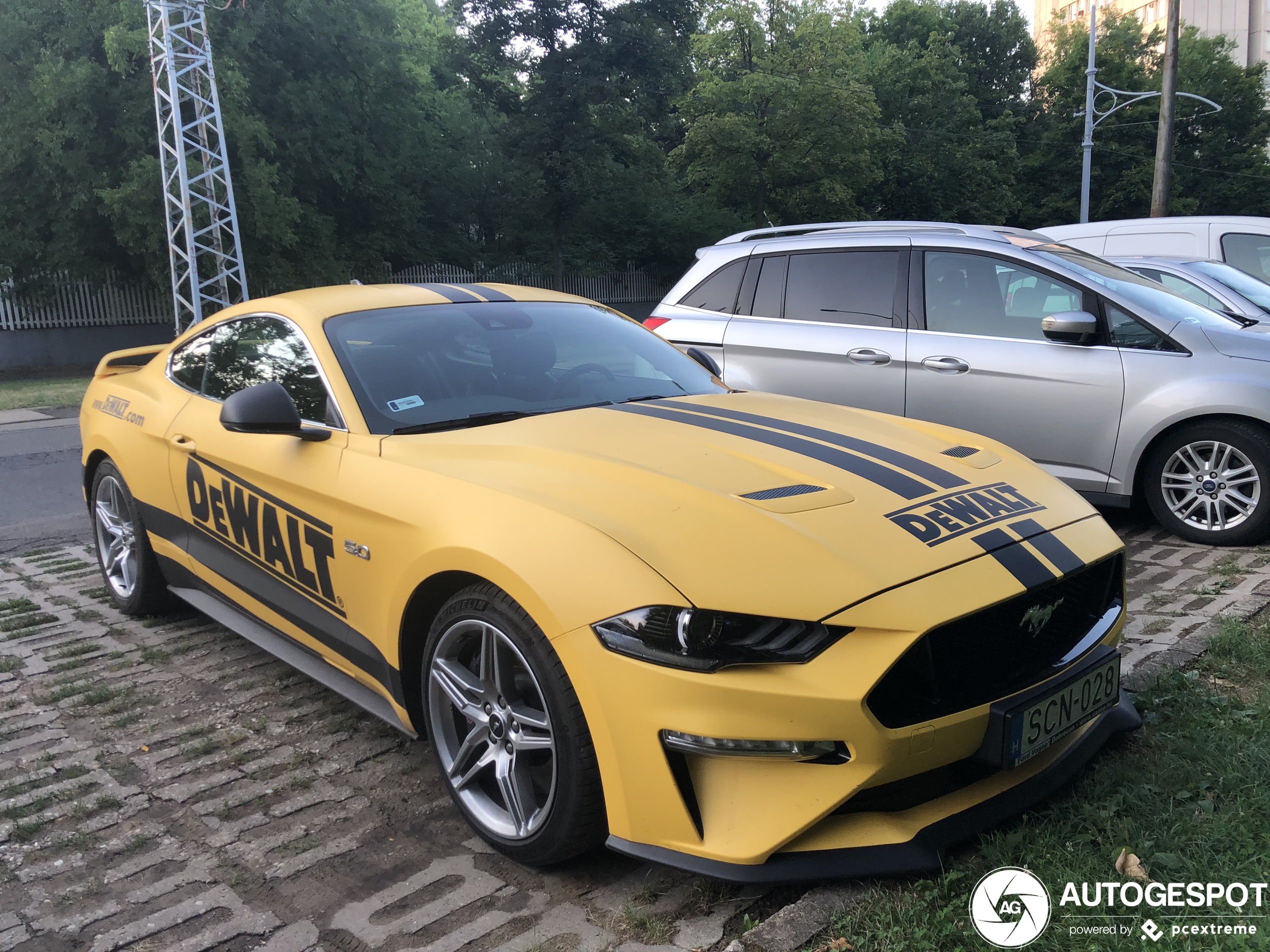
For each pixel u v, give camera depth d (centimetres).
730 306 649
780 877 207
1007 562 234
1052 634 246
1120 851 225
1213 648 348
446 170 3023
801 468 262
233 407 293
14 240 2103
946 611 213
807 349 604
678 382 366
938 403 562
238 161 2134
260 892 242
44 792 295
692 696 205
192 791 293
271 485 325
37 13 2047
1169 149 1939
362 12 2491
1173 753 272
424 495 263
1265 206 4347
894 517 239
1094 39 2583
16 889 246
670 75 3066
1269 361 484
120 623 450
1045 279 538
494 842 249
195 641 423
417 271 2992
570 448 270
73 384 1808
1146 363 507
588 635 215
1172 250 1001
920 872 215
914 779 223
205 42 1678
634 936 217
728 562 215
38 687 376
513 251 3247
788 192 3203
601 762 218
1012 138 3806
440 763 267
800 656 205
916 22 4497
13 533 643
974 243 561
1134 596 432
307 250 2383
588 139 3034
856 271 600
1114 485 523
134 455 420
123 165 2097
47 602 486
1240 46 7550
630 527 227
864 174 3123
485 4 3000
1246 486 500
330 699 360
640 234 3388
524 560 228
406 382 318
